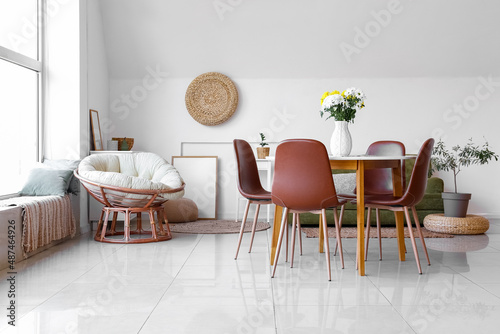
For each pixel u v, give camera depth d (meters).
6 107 4.58
